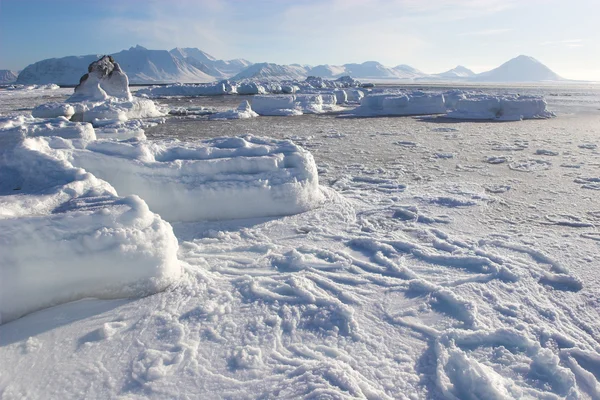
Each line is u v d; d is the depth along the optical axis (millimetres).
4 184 4156
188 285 3393
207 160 5207
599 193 6516
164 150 5430
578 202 6062
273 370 2480
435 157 9891
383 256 4148
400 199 6340
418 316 3096
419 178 7777
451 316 3094
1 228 2828
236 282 3521
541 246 4406
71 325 2836
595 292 3439
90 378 2383
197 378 2402
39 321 2850
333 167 8844
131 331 2795
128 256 3131
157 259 3262
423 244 4527
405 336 2861
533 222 5234
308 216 5414
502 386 2338
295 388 2320
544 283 3611
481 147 11281
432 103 22828
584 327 2973
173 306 3100
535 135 13539
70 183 3766
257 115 22203
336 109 26484
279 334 2838
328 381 2363
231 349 2664
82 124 9633
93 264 3051
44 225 2939
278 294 3338
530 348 2703
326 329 2914
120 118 19203
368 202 6215
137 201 3346
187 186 4973
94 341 2688
